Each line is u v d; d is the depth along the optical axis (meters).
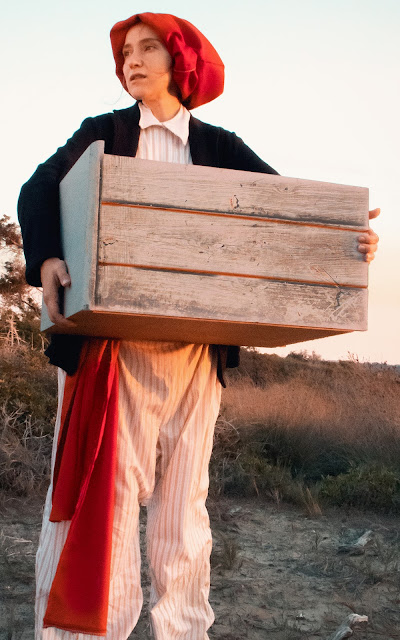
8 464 5.32
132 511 2.24
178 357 2.26
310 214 1.93
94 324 1.94
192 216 1.82
